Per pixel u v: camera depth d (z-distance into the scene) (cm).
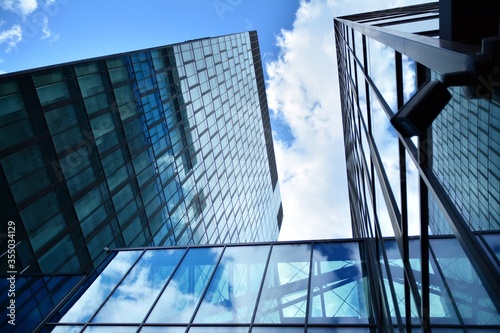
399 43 655
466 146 454
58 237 1834
